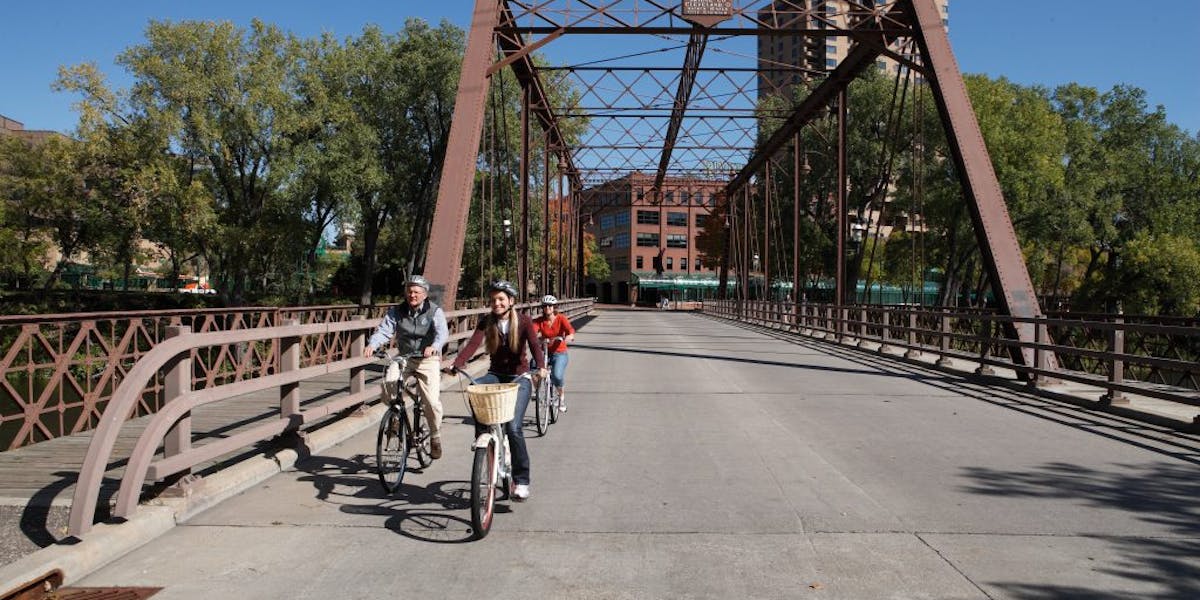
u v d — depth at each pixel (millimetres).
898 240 48000
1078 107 49656
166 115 29688
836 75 24766
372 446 7785
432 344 6434
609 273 99062
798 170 31578
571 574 4164
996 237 14172
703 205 60406
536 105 30234
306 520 5191
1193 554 4500
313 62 36625
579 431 8641
